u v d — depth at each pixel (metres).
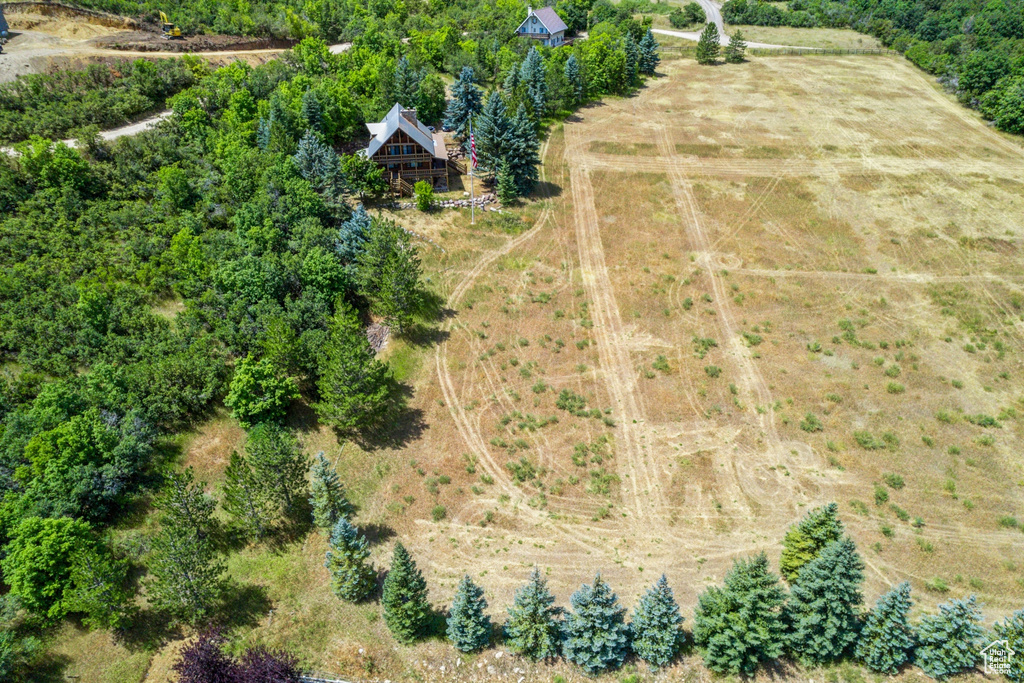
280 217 67.56
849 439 54.66
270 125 78.19
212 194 71.25
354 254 65.69
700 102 117.50
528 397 58.09
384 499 48.31
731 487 50.59
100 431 44.38
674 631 36.88
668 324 66.88
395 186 82.75
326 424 53.62
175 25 107.00
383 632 39.19
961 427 55.81
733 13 169.88
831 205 86.38
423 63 109.94
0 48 90.75
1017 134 105.56
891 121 110.44
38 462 42.22
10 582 36.91
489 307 67.75
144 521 44.16
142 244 63.50
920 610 42.03
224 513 45.50
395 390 57.69
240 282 58.31
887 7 167.75
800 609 37.31
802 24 167.88
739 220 83.44
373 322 63.91
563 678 37.19
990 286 72.00
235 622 39.34
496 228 79.25
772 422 56.28
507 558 44.91
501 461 52.06
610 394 58.84
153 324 56.34
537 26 133.50
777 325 66.88
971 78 115.94
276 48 112.94
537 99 101.88
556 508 48.66
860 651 37.66
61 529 37.75
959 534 47.31
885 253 77.25
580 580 43.62
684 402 58.16
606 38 123.81
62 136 77.75
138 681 35.97
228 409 52.94
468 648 37.81
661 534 46.97
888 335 65.44
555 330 65.62
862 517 48.34
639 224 82.25
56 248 60.88
